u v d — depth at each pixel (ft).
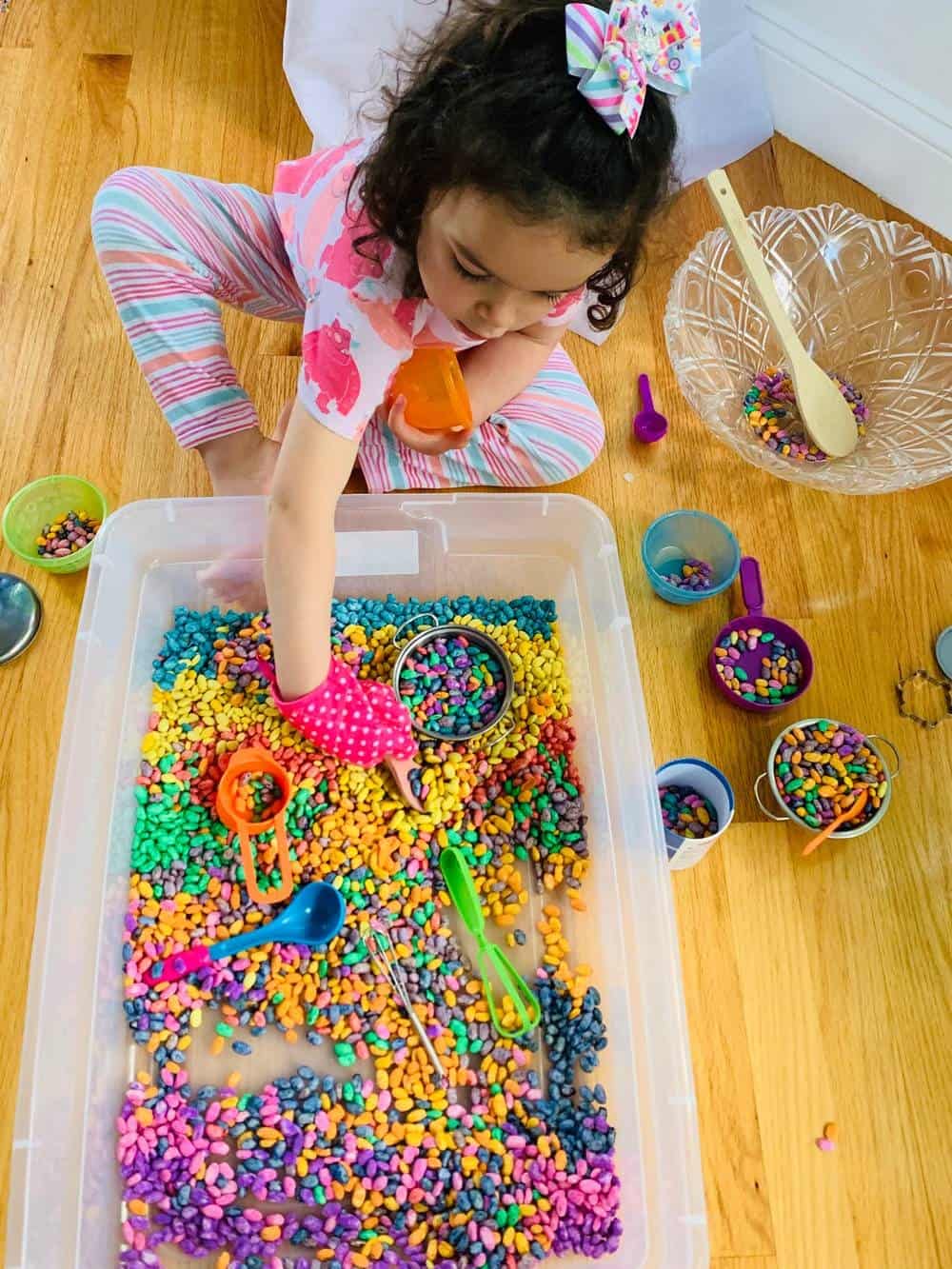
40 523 4.15
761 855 3.83
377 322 3.04
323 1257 3.02
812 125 5.13
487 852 3.61
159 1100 3.20
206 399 3.78
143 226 3.65
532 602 4.09
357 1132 3.19
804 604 4.29
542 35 2.31
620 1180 3.26
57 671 3.97
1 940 3.56
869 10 4.63
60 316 4.57
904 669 4.19
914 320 4.53
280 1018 3.33
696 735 4.01
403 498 3.83
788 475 4.04
